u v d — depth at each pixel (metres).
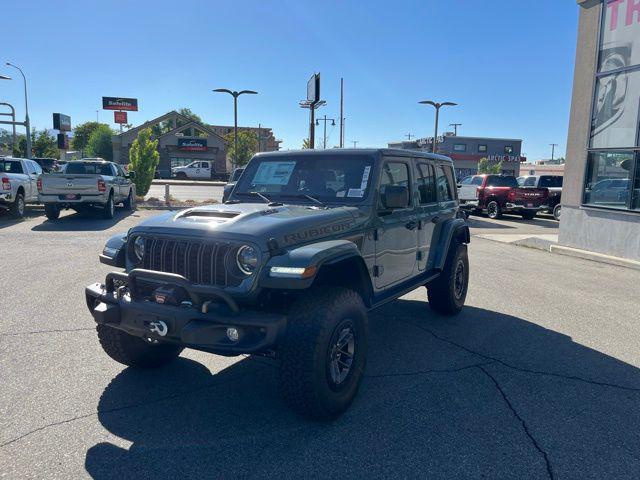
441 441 3.38
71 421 3.56
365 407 3.85
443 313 6.29
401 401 3.96
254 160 5.22
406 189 4.25
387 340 5.38
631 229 10.65
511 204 20.70
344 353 3.66
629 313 6.69
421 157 5.52
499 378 4.43
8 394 3.94
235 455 3.18
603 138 11.42
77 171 17.34
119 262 3.94
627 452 3.29
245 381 4.28
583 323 6.17
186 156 59.59
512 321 6.18
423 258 5.55
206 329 3.22
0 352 4.77
